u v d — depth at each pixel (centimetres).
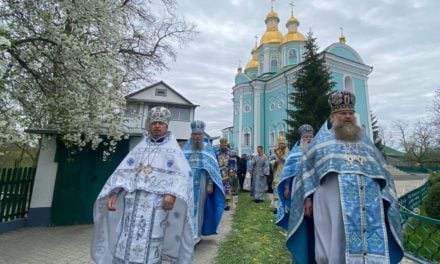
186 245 299
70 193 680
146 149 307
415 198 876
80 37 639
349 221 257
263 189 1052
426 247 450
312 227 308
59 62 596
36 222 645
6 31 461
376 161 284
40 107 625
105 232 311
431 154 4406
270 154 3334
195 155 538
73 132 645
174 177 288
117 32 702
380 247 253
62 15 612
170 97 2809
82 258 452
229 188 897
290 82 3136
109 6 657
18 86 579
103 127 666
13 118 479
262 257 452
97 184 709
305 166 303
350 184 267
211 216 541
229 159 925
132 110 923
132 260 259
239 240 551
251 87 3716
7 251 477
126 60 1129
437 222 431
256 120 3534
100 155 721
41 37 576
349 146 285
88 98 641
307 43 2072
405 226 487
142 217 273
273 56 3909
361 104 3048
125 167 303
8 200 611
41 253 473
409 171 3800
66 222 668
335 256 259
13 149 937
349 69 3036
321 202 284
